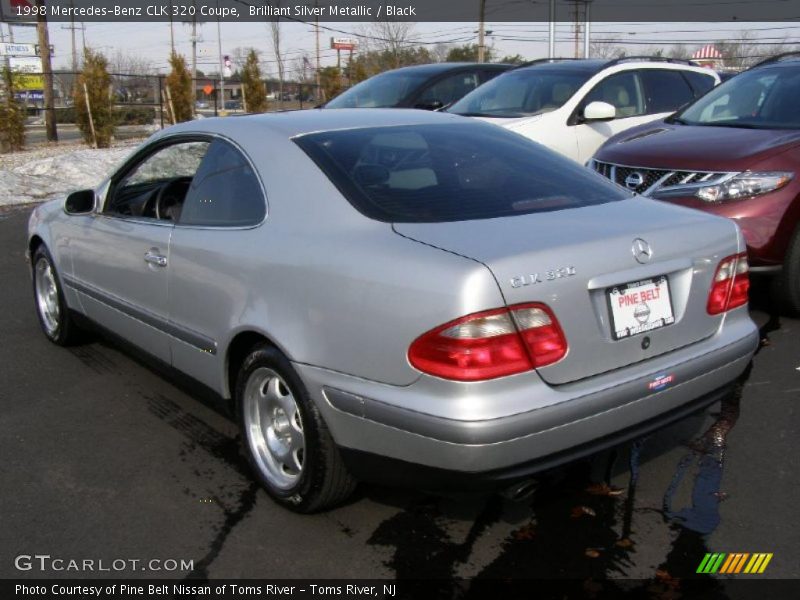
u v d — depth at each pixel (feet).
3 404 14.61
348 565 9.72
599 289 9.21
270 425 11.14
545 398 8.68
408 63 143.02
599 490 11.33
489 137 12.65
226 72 162.20
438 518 10.72
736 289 10.82
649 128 21.67
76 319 16.44
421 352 8.64
